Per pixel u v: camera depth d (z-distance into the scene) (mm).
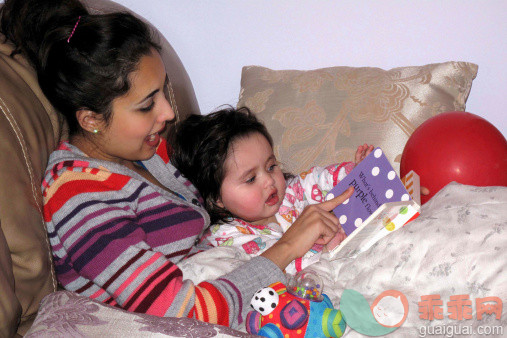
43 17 927
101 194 900
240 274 873
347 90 1347
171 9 1541
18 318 761
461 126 1146
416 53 1479
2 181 792
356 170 1046
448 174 1117
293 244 945
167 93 1284
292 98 1382
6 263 742
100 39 855
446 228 869
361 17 1472
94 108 877
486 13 1407
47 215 896
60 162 921
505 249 789
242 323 896
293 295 817
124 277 818
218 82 1613
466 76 1322
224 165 1151
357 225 1010
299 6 1493
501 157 1119
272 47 1549
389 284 866
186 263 965
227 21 1538
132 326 690
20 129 862
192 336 677
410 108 1294
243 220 1213
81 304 736
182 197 1160
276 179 1177
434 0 1421
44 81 904
